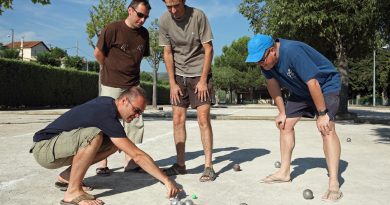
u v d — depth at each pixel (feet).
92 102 11.76
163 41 15.20
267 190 13.25
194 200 11.96
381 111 88.94
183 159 15.61
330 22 49.16
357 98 184.65
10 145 22.71
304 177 15.26
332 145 12.51
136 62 15.66
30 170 15.83
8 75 73.82
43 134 11.73
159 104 156.25
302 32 52.19
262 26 58.03
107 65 15.44
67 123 11.54
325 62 12.59
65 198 11.36
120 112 11.40
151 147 22.68
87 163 11.34
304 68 12.03
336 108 12.55
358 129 36.29
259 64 12.83
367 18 45.96
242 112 77.92
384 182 14.55
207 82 14.83
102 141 11.83
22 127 34.76
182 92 15.25
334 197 12.12
